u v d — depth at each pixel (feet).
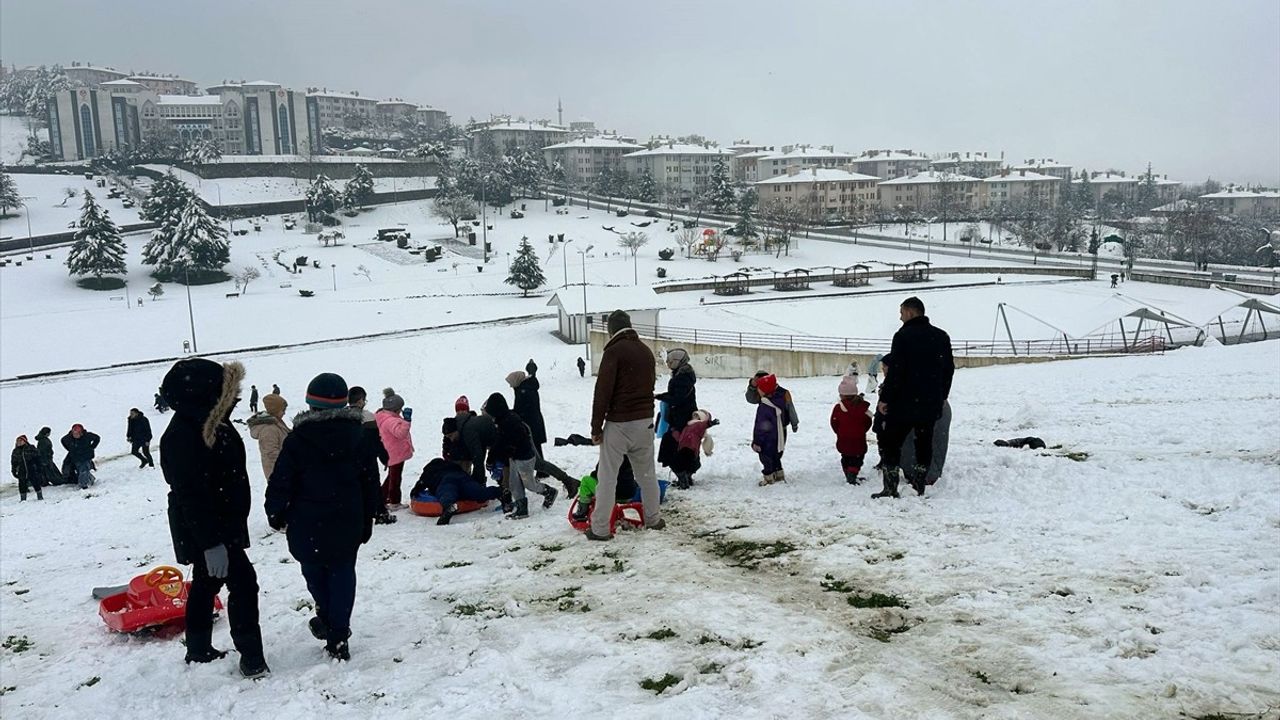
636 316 194.49
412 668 17.20
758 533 25.68
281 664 18.20
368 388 162.30
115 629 21.93
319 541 17.75
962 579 19.90
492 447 32.53
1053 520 24.20
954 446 37.78
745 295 285.23
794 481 33.42
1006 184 613.11
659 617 18.76
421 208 485.15
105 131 643.04
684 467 33.99
